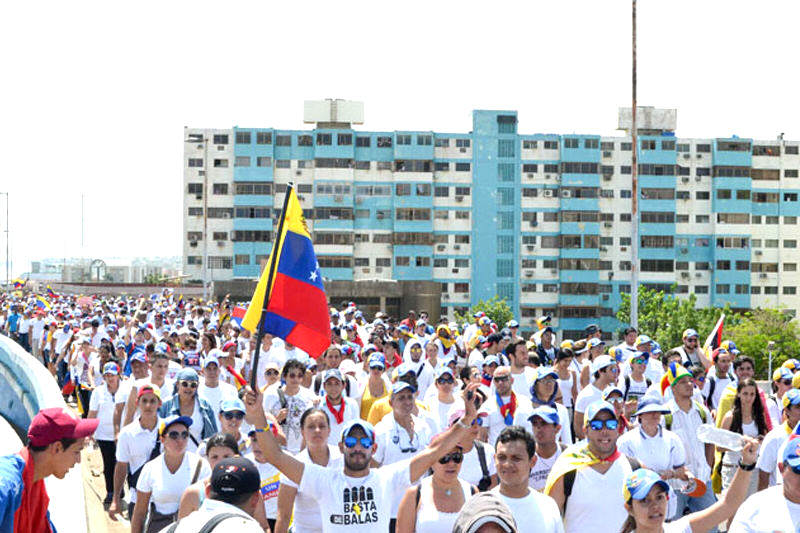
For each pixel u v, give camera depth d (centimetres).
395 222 11131
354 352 1802
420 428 984
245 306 2253
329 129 11069
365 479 742
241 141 11050
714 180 11525
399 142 11125
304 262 963
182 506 764
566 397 1539
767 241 11656
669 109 11850
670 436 970
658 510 610
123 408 1334
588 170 11312
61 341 2741
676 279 11450
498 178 11306
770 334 8525
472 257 11269
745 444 656
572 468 770
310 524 802
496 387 1090
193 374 1095
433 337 1964
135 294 10369
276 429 890
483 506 464
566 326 11269
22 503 568
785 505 668
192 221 11100
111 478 1387
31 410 1956
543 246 11319
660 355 1838
